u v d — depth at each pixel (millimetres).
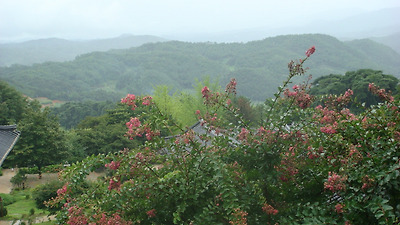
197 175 3600
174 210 3680
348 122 3590
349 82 38281
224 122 4145
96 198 3795
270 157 3572
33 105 57219
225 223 3537
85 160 3680
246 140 3787
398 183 2828
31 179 30906
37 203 19312
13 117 45938
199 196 3611
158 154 3859
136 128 3855
